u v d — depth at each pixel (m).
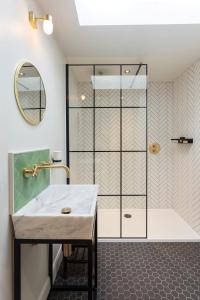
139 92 3.04
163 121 3.72
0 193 1.06
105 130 3.14
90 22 1.90
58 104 2.28
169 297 1.73
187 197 3.17
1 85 1.06
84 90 3.04
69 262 2.04
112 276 1.98
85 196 1.71
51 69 1.98
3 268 1.10
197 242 2.69
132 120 3.12
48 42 1.87
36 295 1.57
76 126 3.06
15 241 1.18
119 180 3.28
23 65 1.32
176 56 2.60
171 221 3.29
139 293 1.77
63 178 2.55
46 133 1.82
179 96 3.40
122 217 3.27
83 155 3.18
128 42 2.23
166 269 2.10
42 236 1.18
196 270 2.08
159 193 3.74
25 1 1.36
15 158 1.18
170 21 1.87
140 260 2.26
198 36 2.10
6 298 1.13
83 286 1.79
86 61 2.74
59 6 1.65
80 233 1.18
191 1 1.84
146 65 2.86
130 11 1.88
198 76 2.73
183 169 3.31
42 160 1.64
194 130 2.88
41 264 1.68
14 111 1.20
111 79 2.98
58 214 1.20
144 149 3.20
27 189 1.36
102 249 2.50
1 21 1.06
